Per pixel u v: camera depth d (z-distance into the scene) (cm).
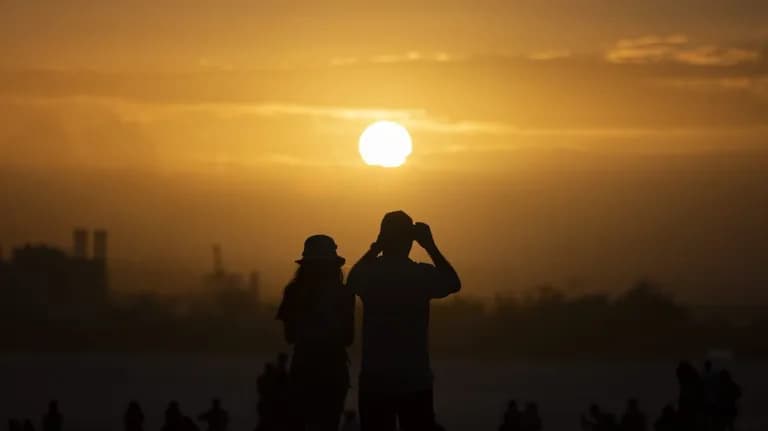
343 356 2870
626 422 7006
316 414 2862
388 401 2462
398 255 2517
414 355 2472
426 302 2481
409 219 2538
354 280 2502
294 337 2859
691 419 5962
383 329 2470
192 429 5591
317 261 2875
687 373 5997
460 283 2505
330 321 2836
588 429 7131
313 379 2841
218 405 6512
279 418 2908
